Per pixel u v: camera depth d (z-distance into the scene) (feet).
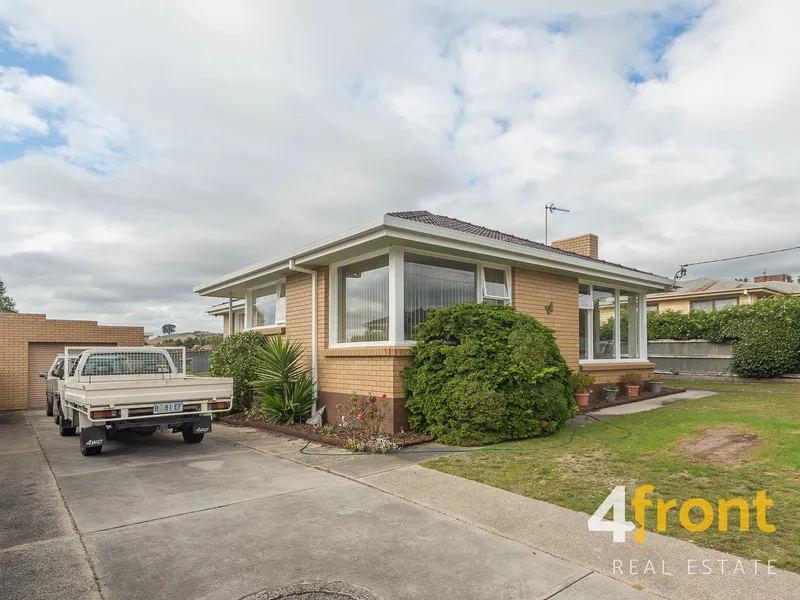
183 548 12.88
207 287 48.44
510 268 35.06
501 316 27.35
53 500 17.34
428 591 10.41
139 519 15.19
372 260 30.81
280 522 14.74
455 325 26.81
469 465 20.61
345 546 12.85
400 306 28.43
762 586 10.09
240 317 64.03
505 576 11.02
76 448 28.02
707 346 61.77
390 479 19.06
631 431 26.84
